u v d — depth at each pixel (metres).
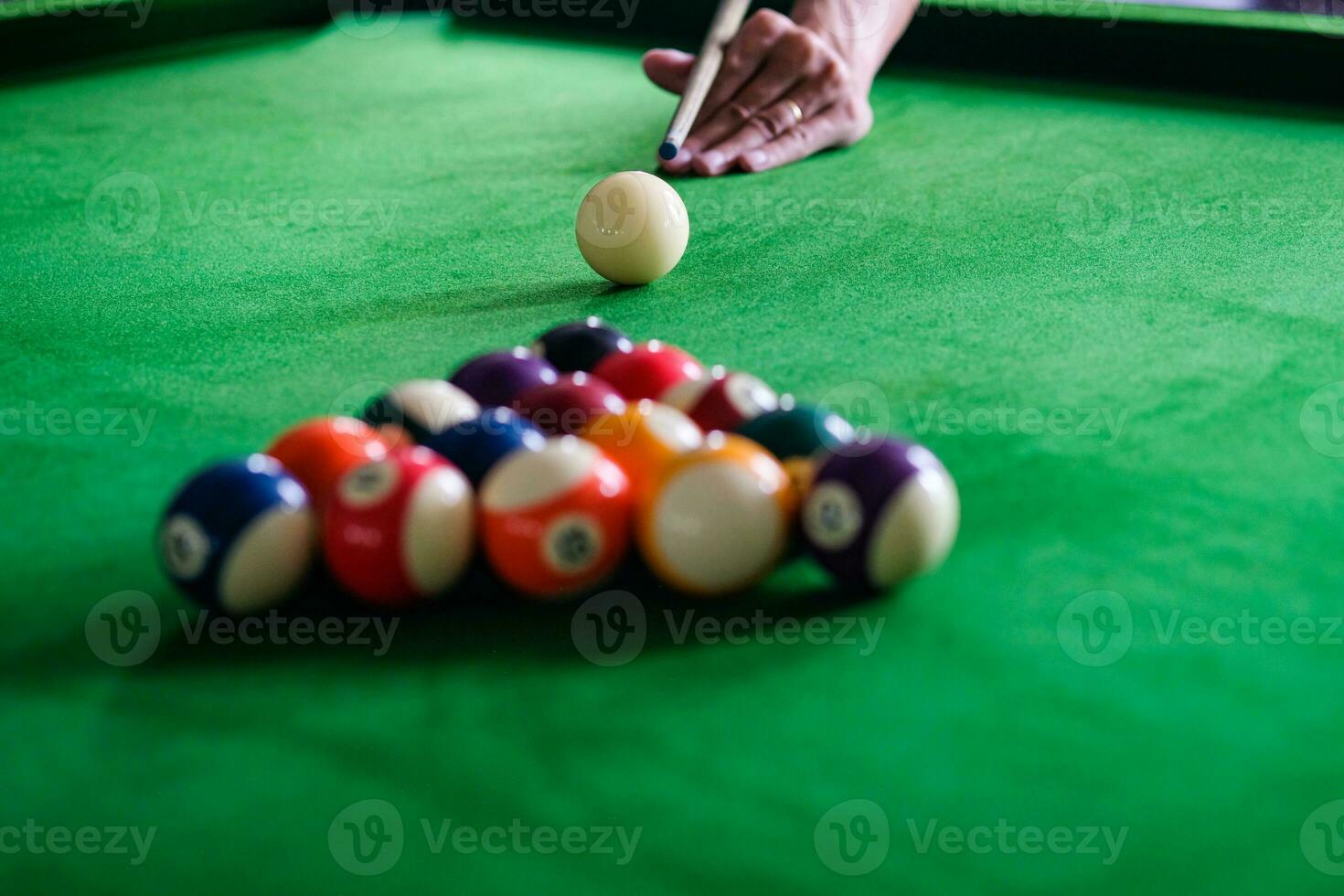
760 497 1.71
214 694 1.61
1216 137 4.05
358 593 1.74
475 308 2.91
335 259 3.29
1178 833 1.34
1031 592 1.77
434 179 4.00
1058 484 2.05
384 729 1.54
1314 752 1.45
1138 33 4.60
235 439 2.31
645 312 2.85
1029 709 1.53
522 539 1.69
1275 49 4.35
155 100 5.20
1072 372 2.47
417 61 5.78
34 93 5.37
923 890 1.27
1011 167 3.85
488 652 1.69
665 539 1.71
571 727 1.53
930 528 1.69
